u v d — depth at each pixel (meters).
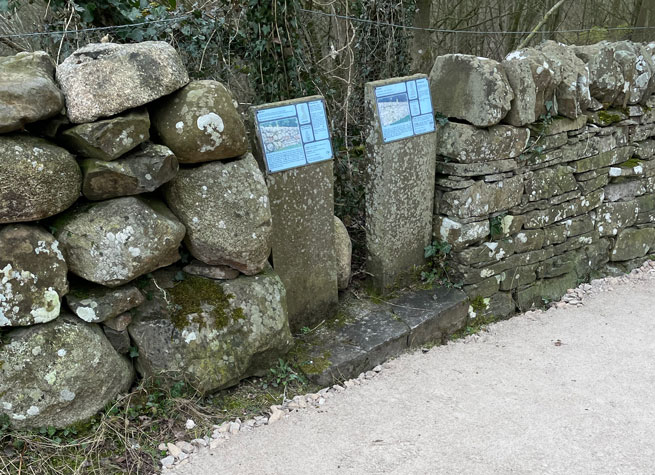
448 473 2.48
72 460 2.42
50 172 2.26
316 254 3.30
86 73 2.33
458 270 3.71
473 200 3.59
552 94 3.77
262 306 2.90
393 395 3.01
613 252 4.54
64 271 2.42
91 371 2.49
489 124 3.43
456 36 7.76
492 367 3.29
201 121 2.53
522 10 7.71
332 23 5.35
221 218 2.70
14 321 2.32
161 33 3.44
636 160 4.50
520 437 2.69
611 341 3.58
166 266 2.81
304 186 3.14
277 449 2.62
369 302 3.62
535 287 4.09
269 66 3.43
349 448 2.63
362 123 4.45
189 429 2.68
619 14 8.83
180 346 2.71
